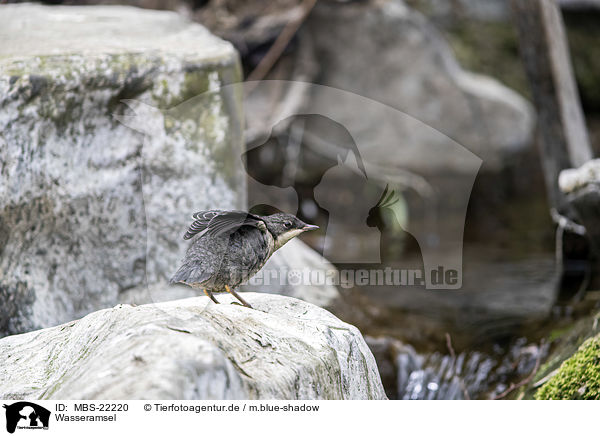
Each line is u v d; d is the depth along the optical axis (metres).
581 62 20.08
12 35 8.22
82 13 9.90
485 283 11.02
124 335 3.77
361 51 16.22
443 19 20.33
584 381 5.90
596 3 20.23
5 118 6.40
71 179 6.73
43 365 4.51
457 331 8.97
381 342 8.30
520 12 10.78
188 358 3.42
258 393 3.66
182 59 7.13
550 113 11.20
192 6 15.34
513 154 17.52
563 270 11.55
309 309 5.12
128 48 7.49
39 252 6.61
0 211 6.35
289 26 15.09
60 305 6.64
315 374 4.12
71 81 6.70
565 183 9.48
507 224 16.25
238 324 4.26
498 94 17.28
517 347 8.38
